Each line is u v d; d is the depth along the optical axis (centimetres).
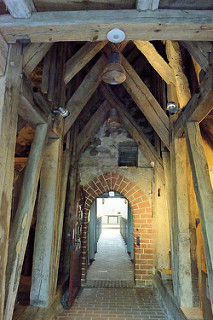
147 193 538
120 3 178
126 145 558
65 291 427
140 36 191
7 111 185
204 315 302
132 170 548
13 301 203
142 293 472
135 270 514
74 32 185
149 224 526
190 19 178
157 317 370
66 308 394
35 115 250
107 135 566
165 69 345
